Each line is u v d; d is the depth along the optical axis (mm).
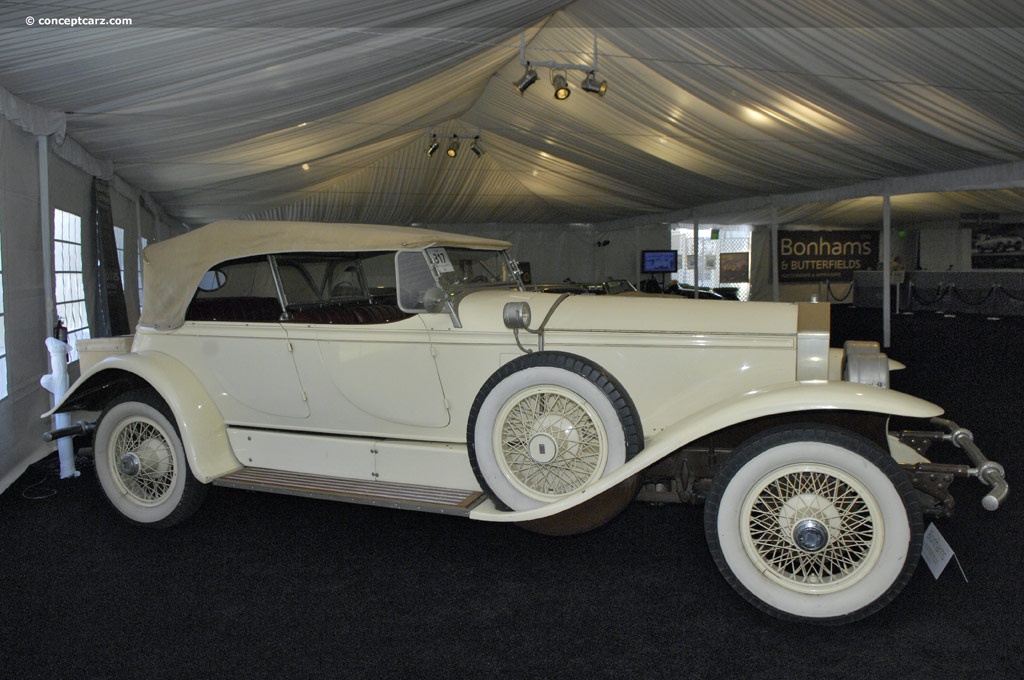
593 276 21531
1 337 4711
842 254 22531
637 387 3270
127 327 8523
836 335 13039
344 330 3506
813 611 2662
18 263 5078
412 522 3910
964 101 6652
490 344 3342
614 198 16328
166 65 4758
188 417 3662
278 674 2422
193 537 3711
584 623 2756
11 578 3217
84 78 4707
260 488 3533
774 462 2691
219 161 9266
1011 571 3148
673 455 3268
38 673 2441
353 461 3592
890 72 6305
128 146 7324
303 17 4379
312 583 3141
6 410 4730
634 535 3686
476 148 12203
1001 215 18141
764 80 7129
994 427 5699
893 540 2582
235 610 2891
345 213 17703
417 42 5676
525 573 3229
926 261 22312
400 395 3490
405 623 2770
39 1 3414
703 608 2871
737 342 3152
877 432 3051
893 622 2721
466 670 2436
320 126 8523
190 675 2422
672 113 8930
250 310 3727
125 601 2980
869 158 9430
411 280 3400
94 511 4141
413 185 15547
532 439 3115
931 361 9648
